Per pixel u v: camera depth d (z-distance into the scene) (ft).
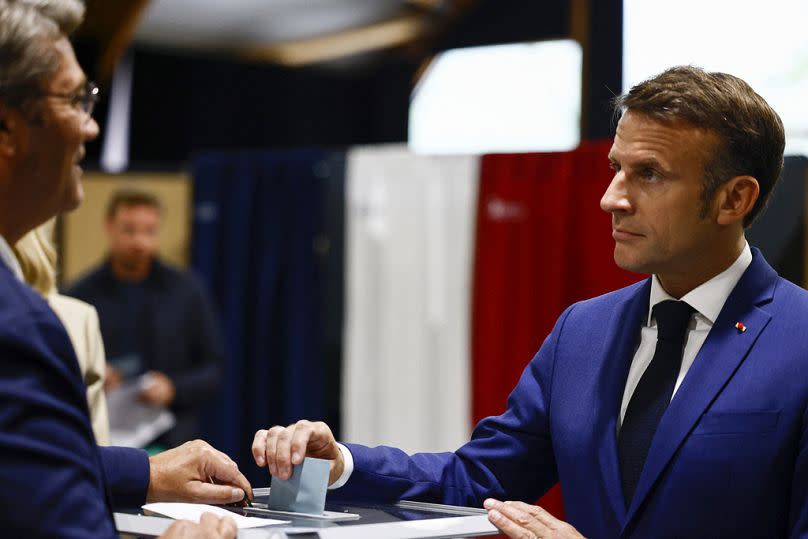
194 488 4.70
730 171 4.49
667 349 4.72
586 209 11.87
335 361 13.73
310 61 21.01
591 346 5.01
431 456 5.29
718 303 4.66
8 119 3.46
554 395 5.03
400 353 13.16
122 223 12.69
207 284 14.47
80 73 3.67
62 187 3.66
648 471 4.44
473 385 12.59
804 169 10.05
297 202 14.10
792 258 10.05
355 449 5.05
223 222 14.49
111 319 12.66
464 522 4.26
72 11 3.64
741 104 4.51
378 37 19.70
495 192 12.57
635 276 11.45
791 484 4.26
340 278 13.74
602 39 14.78
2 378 3.10
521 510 4.37
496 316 12.44
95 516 3.20
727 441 4.33
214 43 20.86
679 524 4.34
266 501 4.80
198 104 21.17
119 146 20.66
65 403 3.23
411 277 13.15
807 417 4.23
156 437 12.42
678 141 4.46
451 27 18.42
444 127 18.66
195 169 14.67
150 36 20.42
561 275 11.98
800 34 13.26
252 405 14.24
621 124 4.64
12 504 3.05
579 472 4.75
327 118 20.99
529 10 17.11
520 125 17.33
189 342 12.98
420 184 13.16
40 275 5.16
